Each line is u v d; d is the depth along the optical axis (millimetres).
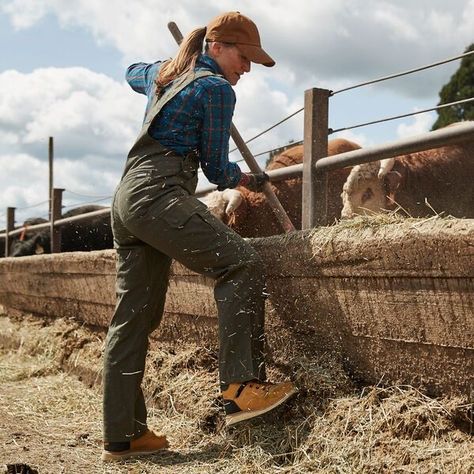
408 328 3580
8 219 13195
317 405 3859
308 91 4727
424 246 3369
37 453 4227
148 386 5082
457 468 3107
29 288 8312
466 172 8320
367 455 3406
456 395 3424
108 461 4145
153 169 4016
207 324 4973
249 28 4156
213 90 3996
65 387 6086
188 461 4043
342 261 3818
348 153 4473
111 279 6367
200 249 3963
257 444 3895
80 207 15086
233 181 4262
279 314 4301
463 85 25219
